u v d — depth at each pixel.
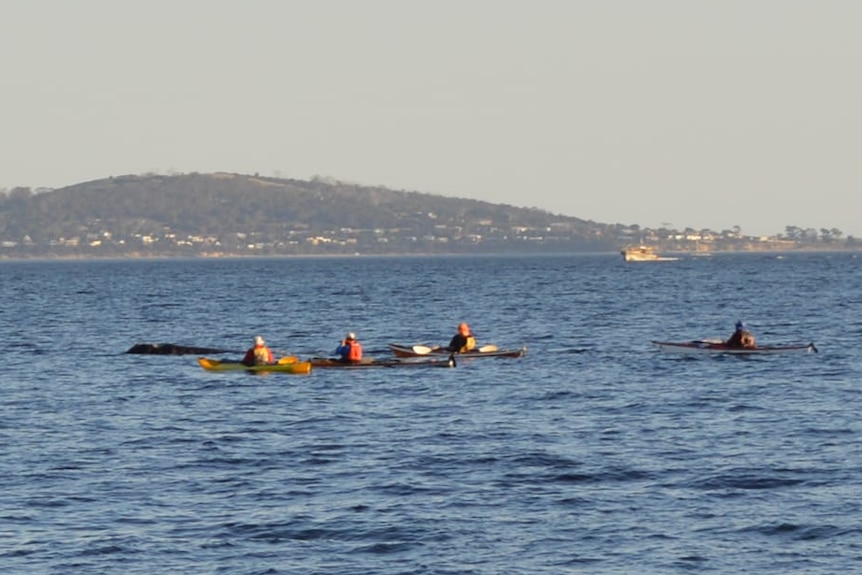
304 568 94.44
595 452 133.75
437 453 134.00
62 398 180.25
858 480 118.38
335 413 163.00
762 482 118.19
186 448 138.62
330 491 116.81
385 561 95.94
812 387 183.62
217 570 94.12
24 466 128.62
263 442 141.88
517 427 150.50
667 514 107.56
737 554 96.75
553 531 103.00
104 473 125.12
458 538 101.31
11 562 95.94
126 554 97.75
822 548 97.81
